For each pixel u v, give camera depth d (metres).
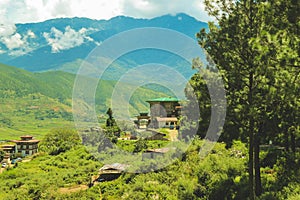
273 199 15.89
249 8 16.36
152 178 20.78
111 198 20.97
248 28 16.25
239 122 17.39
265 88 14.60
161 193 19.17
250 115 15.85
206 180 20.06
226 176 19.94
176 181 20.00
